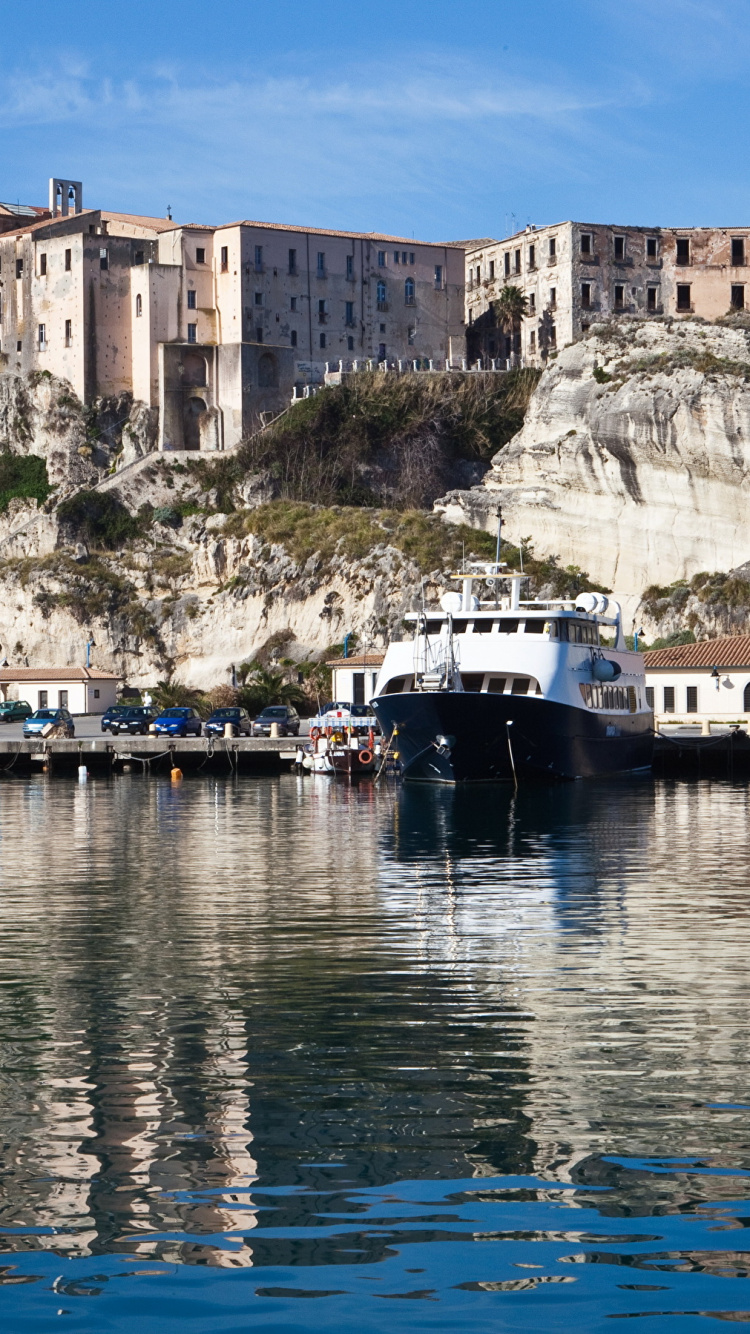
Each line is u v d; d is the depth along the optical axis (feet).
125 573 503.20
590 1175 52.08
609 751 261.85
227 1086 63.00
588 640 257.34
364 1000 79.10
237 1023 74.18
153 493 515.50
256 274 519.19
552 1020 73.77
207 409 524.52
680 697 335.06
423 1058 67.00
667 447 461.78
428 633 245.45
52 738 334.65
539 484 482.69
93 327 531.50
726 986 81.15
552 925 102.99
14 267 554.05
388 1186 51.26
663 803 212.43
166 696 419.54
